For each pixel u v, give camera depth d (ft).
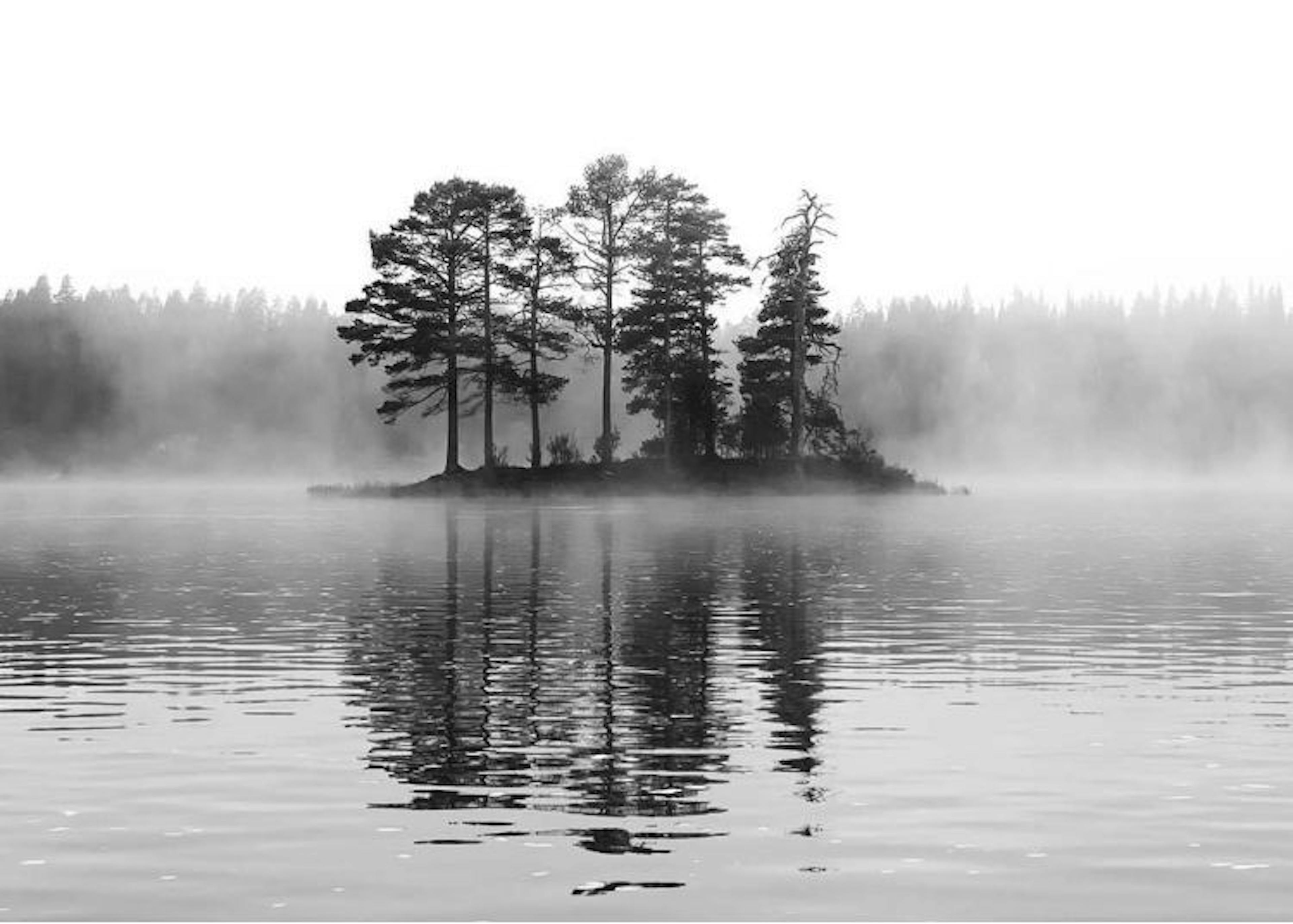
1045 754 50.60
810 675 68.28
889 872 37.19
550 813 42.91
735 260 309.22
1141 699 61.82
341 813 42.91
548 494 294.46
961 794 44.96
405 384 308.40
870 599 102.37
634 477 297.53
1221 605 98.48
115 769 48.52
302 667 70.49
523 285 301.63
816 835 40.47
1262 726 55.72
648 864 37.83
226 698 61.82
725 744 52.34
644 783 46.42
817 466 308.60
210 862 38.22
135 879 36.83
